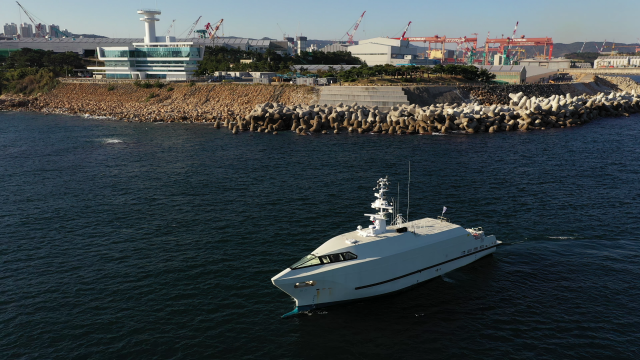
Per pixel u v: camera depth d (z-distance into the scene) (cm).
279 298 3716
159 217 5631
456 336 3219
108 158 9138
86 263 4362
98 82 19038
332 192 6575
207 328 3319
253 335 3241
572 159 8494
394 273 3744
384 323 3394
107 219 5588
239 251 4581
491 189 6606
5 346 3131
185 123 14212
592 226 5116
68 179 7538
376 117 12669
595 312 3447
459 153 9219
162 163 8638
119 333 3266
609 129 12244
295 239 4866
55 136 11825
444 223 4300
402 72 18500
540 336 3186
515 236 4878
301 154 9325
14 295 3781
